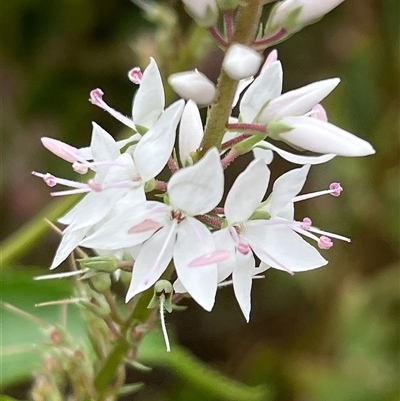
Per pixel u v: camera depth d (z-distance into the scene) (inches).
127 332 4.3
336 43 8.1
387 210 7.8
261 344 7.9
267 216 4.0
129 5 7.8
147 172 4.0
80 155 4.1
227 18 3.9
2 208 7.9
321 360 7.6
